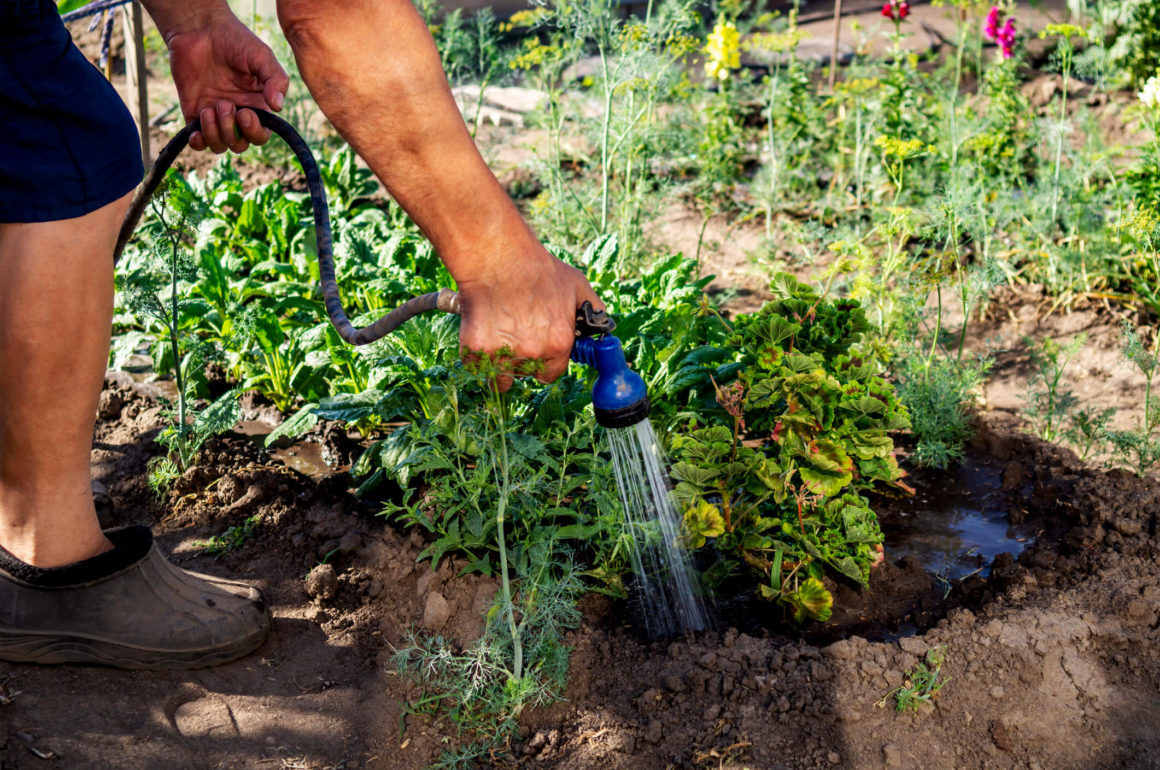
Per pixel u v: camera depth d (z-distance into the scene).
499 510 2.21
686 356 3.11
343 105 1.68
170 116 6.09
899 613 2.64
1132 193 4.32
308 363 3.38
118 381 3.75
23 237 1.89
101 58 4.00
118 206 2.00
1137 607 2.48
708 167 5.37
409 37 1.66
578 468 2.89
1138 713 2.29
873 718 2.23
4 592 2.14
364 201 5.30
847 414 2.56
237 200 4.51
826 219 5.30
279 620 2.51
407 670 2.32
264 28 6.07
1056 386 3.59
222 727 2.13
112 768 1.96
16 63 1.76
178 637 2.24
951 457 3.38
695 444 2.48
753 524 2.60
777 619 2.61
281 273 4.00
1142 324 4.07
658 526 2.53
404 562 2.62
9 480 2.06
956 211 3.73
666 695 2.29
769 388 2.51
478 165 1.77
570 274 1.97
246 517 2.94
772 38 5.62
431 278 3.77
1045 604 2.54
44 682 2.16
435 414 2.86
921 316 3.69
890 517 3.10
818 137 5.87
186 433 3.14
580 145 6.14
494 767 2.16
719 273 4.81
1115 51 6.06
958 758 2.20
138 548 2.21
